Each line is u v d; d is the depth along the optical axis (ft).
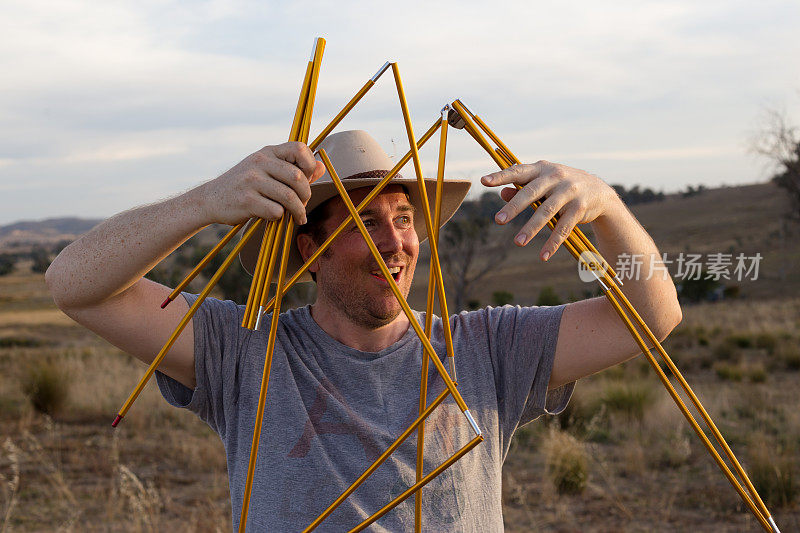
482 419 6.17
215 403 6.14
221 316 6.13
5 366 52.60
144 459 26.18
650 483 23.04
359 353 6.23
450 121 4.77
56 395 33.47
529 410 6.51
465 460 5.97
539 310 6.61
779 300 105.19
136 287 5.72
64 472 24.13
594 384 37.73
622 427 29.58
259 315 4.36
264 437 5.89
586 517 20.16
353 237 6.22
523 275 160.25
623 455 26.08
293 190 4.45
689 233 182.70
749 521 19.69
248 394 6.02
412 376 6.22
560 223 4.57
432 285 5.04
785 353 51.08
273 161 4.42
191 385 6.17
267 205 4.35
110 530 18.57
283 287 4.46
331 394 6.01
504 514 20.58
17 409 34.01
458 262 104.22
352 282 6.20
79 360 48.67
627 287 5.78
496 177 4.47
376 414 6.01
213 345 6.02
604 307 6.13
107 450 27.30
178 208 4.85
